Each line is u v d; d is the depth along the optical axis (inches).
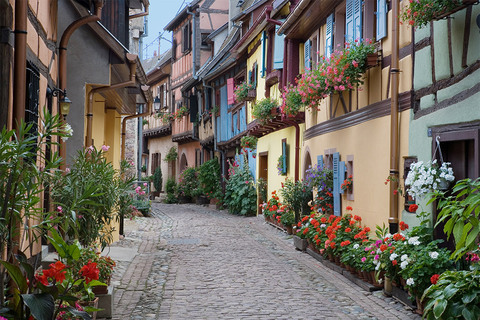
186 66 1236.5
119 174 476.4
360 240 362.3
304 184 560.4
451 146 273.0
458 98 257.8
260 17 671.8
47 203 298.7
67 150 393.7
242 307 280.1
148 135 1520.7
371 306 279.3
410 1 262.4
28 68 238.1
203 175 1037.8
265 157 831.1
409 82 314.0
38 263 280.1
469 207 175.0
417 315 256.7
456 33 259.4
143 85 539.8
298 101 536.7
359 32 395.9
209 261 419.2
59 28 360.8
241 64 894.4
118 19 476.1
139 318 257.8
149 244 518.3
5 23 205.6
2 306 156.5
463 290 203.8
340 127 448.8
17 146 158.6
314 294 308.8
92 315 223.5
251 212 842.2
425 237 273.3
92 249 273.1
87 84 402.6
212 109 1064.8
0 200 160.2
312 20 517.3
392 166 324.8
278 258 433.4
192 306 281.9
